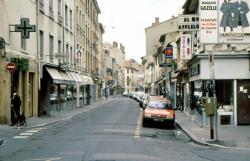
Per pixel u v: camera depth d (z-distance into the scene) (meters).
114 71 134.62
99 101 76.56
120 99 94.06
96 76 74.06
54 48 36.81
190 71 30.78
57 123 26.61
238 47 24.06
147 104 26.78
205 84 24.33
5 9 23.97
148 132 21.73
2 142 16.67
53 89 36.06
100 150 14.02
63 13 41.16
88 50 62.62
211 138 17.83
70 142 16.33
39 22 31.56
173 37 60.38
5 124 23.66
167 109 26.22
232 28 22.52
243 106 24.23
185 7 32.16
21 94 27.36
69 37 44.66
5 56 23.66
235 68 24.02
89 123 26.38
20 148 15.10
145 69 115.56
